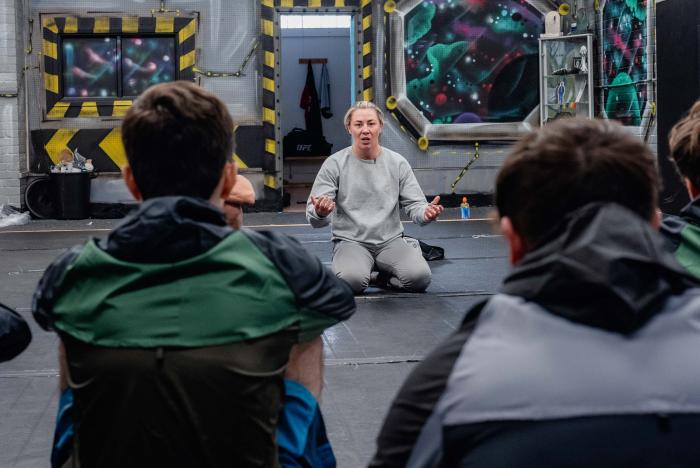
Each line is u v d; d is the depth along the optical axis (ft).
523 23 50.16
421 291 25.34
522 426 4.13
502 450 4.12
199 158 6.04
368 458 13.24
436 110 50.14
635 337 4.25
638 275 4.27
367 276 24.68
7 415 15.44
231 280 5.78
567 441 4.09
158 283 5.76
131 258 5.80
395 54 49.67
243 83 48.88
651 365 4.18
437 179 50.31
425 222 24.71
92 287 5.82
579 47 48.47
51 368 18.31
